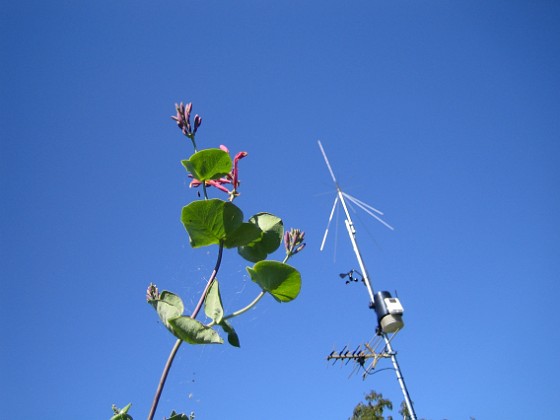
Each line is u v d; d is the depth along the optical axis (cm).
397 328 153
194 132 67
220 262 61
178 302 58
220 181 65
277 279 61
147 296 61
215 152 64
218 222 62
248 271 62
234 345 58
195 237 62
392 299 156
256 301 61
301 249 68
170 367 52
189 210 61
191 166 64
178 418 62
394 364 154
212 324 58
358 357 160
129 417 66
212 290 60
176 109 67
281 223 69
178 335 53
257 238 63
